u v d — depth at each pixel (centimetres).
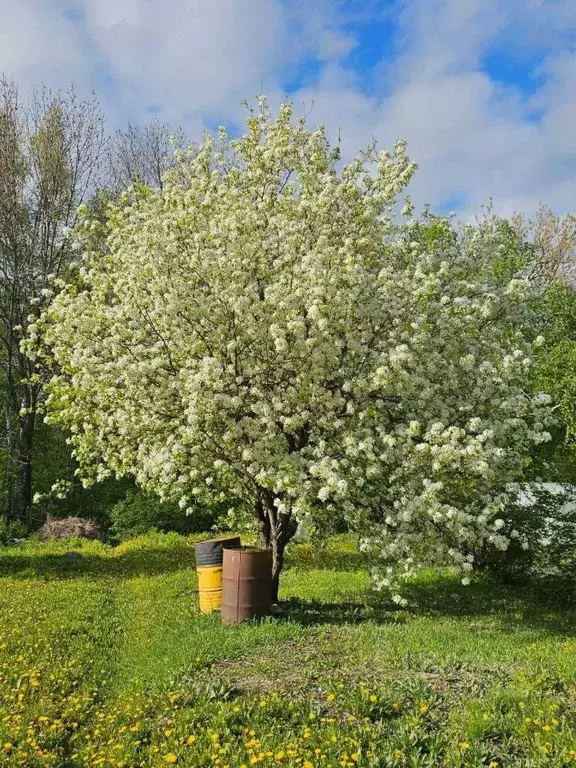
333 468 890
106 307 1097
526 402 1000
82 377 1052
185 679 727
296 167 1114
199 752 568
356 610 1115
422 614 1126
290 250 1030
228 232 1016
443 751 557
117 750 581
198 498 1198
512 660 774
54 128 2523
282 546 1127
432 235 1312
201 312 981
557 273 3189
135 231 1138
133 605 1233
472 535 926
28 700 711
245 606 966
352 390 954
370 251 1091
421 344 999
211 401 909
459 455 864
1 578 1573
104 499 2638
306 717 616
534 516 1345
